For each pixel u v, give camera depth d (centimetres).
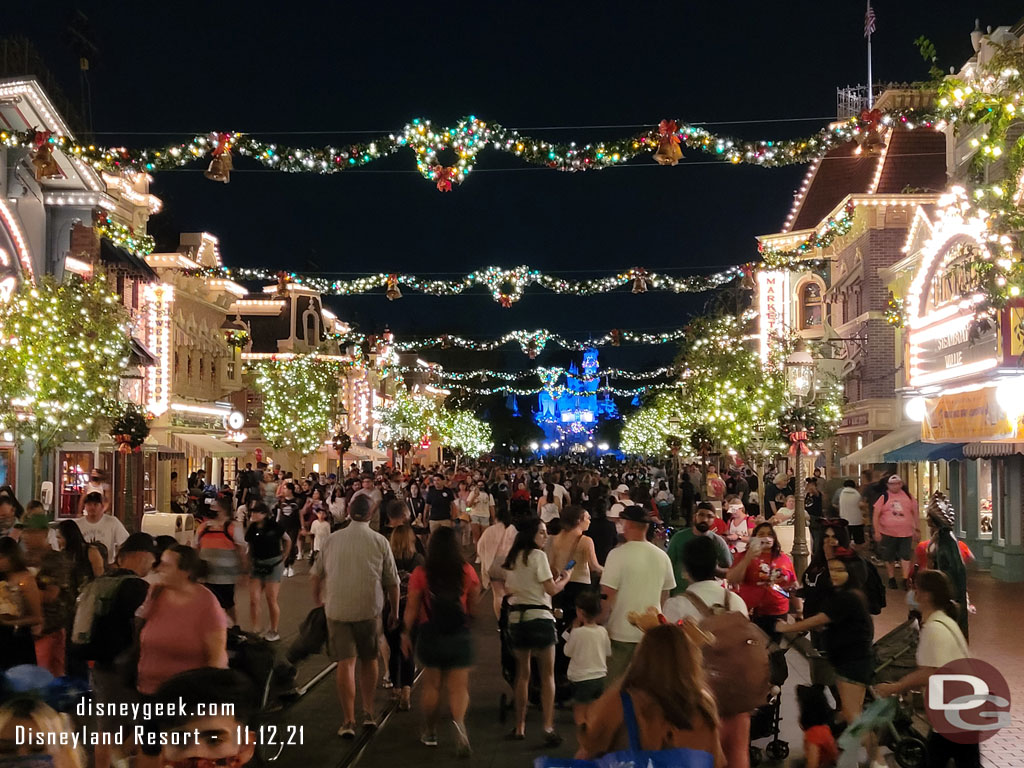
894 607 1827
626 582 925
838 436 4031
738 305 4894
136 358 3156
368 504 1059
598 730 466
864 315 3550
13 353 2238
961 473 2631
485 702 1209
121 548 901
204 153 1567
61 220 2883
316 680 1307
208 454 4619
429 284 3131
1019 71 1294
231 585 1419
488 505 3080
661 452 7088
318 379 5309
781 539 2206
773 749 938
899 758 867
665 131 1512
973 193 1306
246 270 3194
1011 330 1925
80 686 739
